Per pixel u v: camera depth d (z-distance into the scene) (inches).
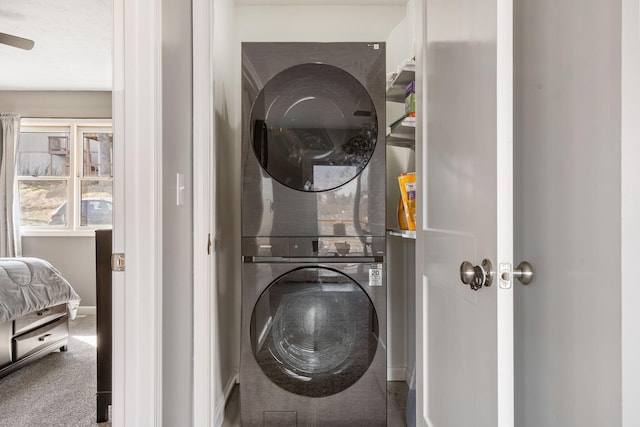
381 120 78.3
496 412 34.3
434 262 53.7
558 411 34.6
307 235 77.7
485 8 37.0
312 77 78.3
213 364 73.5
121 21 47.7
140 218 47.9
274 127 78.0
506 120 33.9
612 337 28.1
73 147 192.4
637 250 27.0
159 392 48.9
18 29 133.0
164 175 52.1
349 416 77.6
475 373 39.7
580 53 31.4
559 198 34.4
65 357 127.6
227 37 97.0
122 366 47.9
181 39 61.7
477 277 36.2
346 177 78.0
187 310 65.7
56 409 91.4
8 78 177.2
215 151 82.9
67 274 190.5
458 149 44.8
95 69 167.9
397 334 107.0
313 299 77.7
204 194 69.3
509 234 34.0
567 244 33.3
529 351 39.6
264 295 77.6
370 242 77.8
